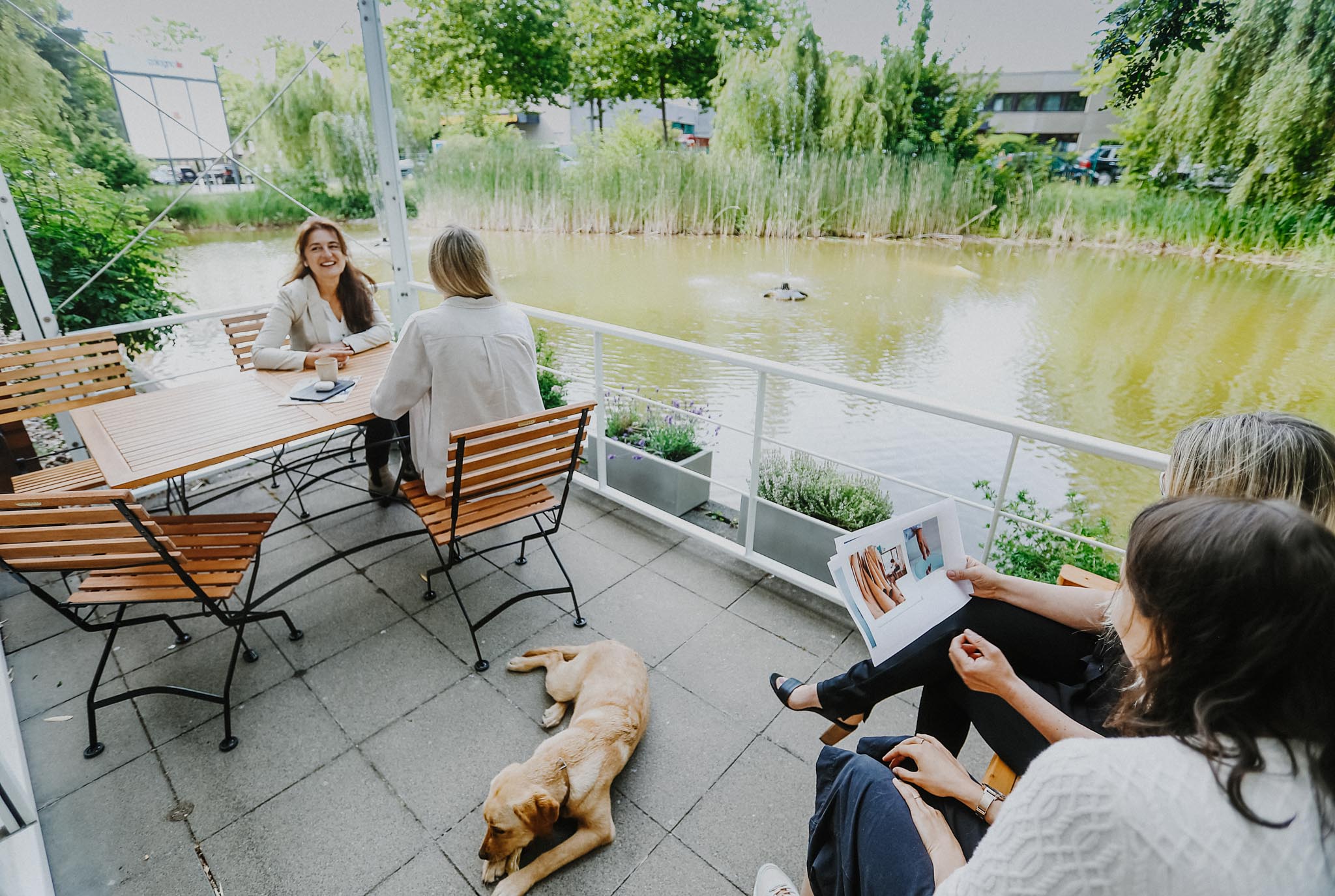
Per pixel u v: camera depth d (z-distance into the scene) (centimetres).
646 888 162
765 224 1213
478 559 293
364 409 251
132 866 167
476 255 239
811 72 1129
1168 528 65
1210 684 62
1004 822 67
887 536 150
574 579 280
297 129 1010
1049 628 140
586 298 1192
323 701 217
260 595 268
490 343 241
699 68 1208
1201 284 857
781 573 274
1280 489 99
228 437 225
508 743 203
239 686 223
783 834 175
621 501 335
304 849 171
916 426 906
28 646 242
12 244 292
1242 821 56
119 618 195
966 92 1029
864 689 155
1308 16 729
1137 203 914
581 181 1213
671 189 1222
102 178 797
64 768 193
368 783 189
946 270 1063
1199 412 868
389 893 161
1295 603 57
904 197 1104
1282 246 791
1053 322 960
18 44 730
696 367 998
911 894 95
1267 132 777
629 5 1160
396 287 407
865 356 1109
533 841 171
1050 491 735
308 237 306
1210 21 793
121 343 816
